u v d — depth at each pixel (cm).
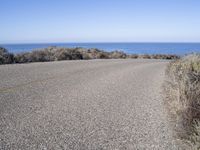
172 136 581
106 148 515
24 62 2345
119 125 651
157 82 1300
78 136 573
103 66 2016
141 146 528
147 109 800
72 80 1287
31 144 522
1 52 2228
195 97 605
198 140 481
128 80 1351
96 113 748
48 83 1177
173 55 4434
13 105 794
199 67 990
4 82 1148
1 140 536
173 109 714
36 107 785
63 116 709
